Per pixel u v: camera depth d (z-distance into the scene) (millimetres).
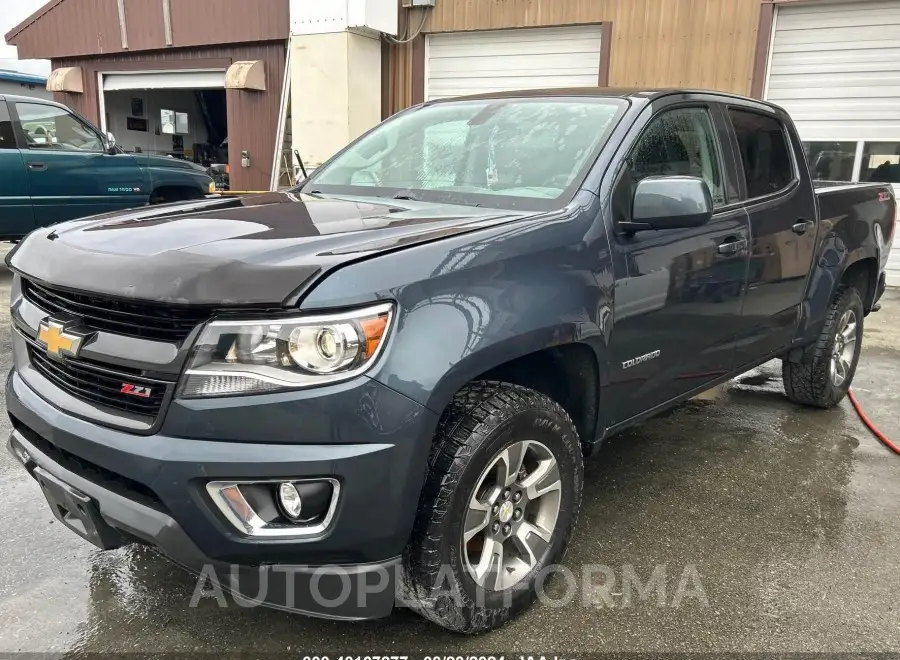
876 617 2480
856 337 4723
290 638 2299
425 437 1911
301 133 11195
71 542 2826
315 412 1796
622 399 2748
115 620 2367
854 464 3805
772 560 2826
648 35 9430
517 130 3070
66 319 2086
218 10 12172
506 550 2434
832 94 8891
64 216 8148
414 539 2055
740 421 4441
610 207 2607
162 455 1823
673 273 2844
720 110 3400
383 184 3176
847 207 4328
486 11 10398
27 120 7809
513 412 2170
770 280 3588
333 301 1790
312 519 1875
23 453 2312
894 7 8422
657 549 2887
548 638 2318
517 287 2176
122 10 13305
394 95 11406
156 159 8984
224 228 2252
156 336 1904
